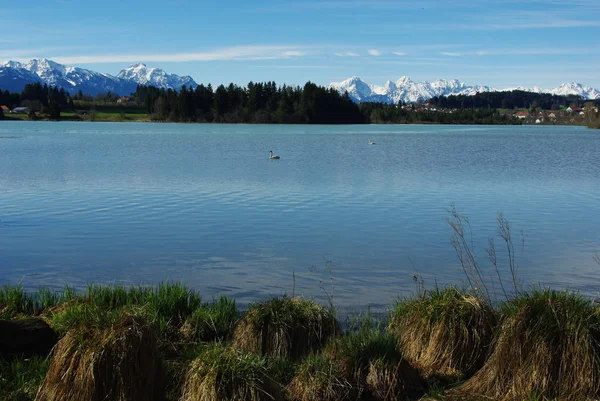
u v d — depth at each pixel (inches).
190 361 246.1
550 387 232.5
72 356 215.8
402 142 3051.2
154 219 718.5
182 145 2527.1
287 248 568.1
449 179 1218.0
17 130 4229.8
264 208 811.4
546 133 4675.2
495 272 487.5
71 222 695.7
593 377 229.3
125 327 221.1
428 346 280.5
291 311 296.2
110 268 492.7
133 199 890.7
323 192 988.6
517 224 697.0
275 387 228.2
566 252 558.3
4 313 338.6
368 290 429.4
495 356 247.3
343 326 339.0
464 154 2082.9
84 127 4972.9
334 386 241.3
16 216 736.3
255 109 6870.1
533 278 468.4
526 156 1982.0
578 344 232.7
